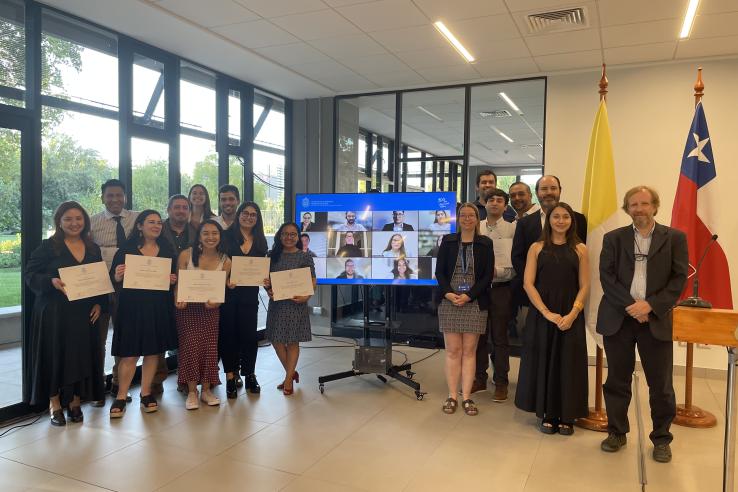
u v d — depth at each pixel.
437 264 3.80
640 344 2.94
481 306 3.65
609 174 3.42
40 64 3.71
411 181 6.35
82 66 4.08
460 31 4.32
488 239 3.72
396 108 6.27
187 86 5.19
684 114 4.96
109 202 3.89
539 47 4.65
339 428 3.39
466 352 3.72
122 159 4.39
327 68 5.38
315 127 6.64
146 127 4.60
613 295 2.95
